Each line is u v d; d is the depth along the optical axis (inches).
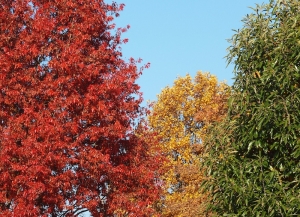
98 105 592.1
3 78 579.2
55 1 636.7
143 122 721.6
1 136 564.1
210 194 408.8
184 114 1327.5
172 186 1196.5
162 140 1282.0
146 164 677.9
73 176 575.5
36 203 581.6
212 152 396.8
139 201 641.6
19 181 540.4
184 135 1296.8
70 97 583.5
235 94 395.2
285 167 367.2
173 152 1280.8
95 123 614.2
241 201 372.2
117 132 609.9
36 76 604.7
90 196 605.6
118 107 633.6
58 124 565.6
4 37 610.5
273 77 369.7
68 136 587.5
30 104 594.2
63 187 576.1
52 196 570.3
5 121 589.3
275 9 396.8
